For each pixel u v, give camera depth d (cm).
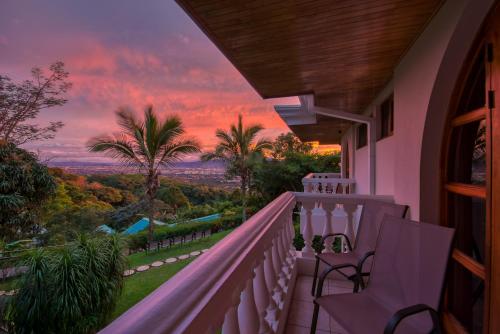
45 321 373
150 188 935
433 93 206
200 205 1540
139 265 632
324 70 326
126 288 488
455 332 178
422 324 137
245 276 105
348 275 206
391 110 383
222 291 75
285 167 1413
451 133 203
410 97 254
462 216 192
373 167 462
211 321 69
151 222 925
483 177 172
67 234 800
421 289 144
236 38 244
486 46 154
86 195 1181
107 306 420
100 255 429
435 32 202
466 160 191
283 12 204
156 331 48
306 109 672
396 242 168
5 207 713
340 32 234
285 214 224
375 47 261
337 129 903
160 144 917
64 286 378
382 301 163
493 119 145
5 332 383
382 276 170
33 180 798
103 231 809
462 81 190
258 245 126
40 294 371
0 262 435
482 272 155
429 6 195
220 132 1279
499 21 144
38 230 808
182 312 56
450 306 192
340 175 1148
